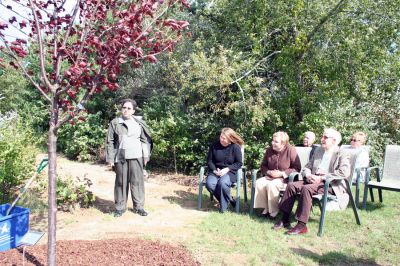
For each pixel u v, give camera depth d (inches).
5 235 157.6
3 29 108.3
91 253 153.6
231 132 254.8
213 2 438.9
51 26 117.9
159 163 410.6
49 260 126.6
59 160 469.7
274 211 228.4
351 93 380.5
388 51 357.4
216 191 246.1
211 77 335.6
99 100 526.9
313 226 216.4
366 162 279.3
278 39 386.6
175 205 264.2
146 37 112.7
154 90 438.0
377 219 231.9
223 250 175.3
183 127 380.8
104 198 278.5
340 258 172.7
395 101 413.1
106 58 108.2
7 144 257.0
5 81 615.8
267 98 354.6
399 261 171.3
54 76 118.7
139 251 160.2
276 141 238.5
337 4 331.3
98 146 474.9
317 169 229.3
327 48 350.9
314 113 354.3
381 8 336.5
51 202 125.8
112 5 117.5
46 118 584.1
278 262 165.6
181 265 149.3
